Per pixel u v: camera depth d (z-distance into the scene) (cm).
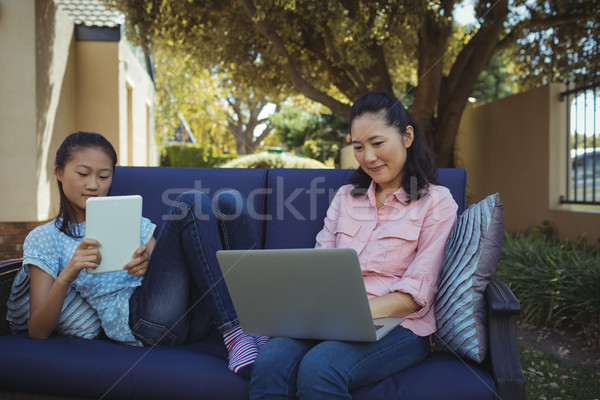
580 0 589
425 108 587
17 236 569
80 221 190
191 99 1341
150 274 172
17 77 561
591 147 535
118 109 762
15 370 159
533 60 721
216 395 151
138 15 676
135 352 166
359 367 145
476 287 161
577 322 331
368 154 180
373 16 577
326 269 140
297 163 880
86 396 159
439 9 560
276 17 622
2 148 559
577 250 429
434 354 168
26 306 181
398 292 163
